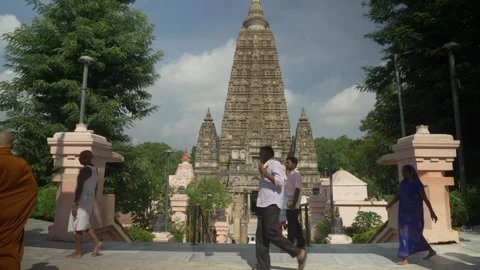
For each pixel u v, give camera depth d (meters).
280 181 6.14
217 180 60.69
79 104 20.38
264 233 6.25
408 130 24.17
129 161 21.39
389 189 44.28
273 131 87.81
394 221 11.26
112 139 21.80
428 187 9.34
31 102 20.80
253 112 87.88
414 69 23.59
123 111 22.94
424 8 20.89
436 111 22.19
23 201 4.95
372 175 47.22
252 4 97.44
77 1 21.14
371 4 25.33
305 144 86.56
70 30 20.97
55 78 20.69
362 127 49.25
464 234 11.28
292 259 7.59
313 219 27.58
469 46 20.30
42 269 6.29
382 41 24.89
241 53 92.25
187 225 28.59
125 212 23.75
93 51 19.89
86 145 9.77
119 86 22.84
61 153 9.77
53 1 21.25
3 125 20.14
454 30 21.05
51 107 20.77
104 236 11.15
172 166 96.31
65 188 9.73
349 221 35.28
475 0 18.75
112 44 21.48
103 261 7.04
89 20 20.69
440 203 9.31
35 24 20.25
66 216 9.67
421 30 22.27
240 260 7.32
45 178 19.97
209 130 88.69
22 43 20.69
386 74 25.38
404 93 24.12
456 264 6.97
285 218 8.74
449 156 9.31
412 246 7.07
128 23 22.75
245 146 85.75
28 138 19.78
